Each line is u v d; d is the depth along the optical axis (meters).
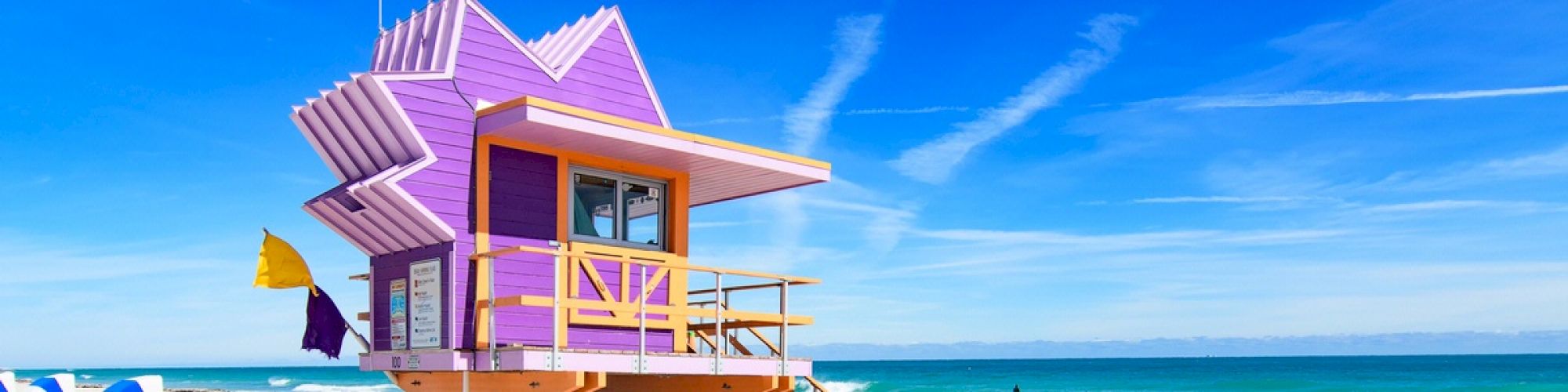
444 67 12.59
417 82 12.28
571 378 11.89
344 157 13.05
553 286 12.84
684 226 14.06
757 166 13.67
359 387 103.31
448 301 12.16
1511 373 115.12
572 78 13.78
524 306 11.95
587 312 12.97
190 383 134.00
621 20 14.52
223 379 146.88
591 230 13.34
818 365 197.25
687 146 13.00
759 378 13.59
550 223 12.91
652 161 13.58
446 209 12.21
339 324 13.48
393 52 13.95
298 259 13.47
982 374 131.12
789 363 13.66
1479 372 120.69
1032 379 113.62
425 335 12.45
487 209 12.42
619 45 14.44
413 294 12.68
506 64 13.12
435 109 12.34
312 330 13.45
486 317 12.14
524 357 11.53
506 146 12.67
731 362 13.05
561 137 12.55
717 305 13.03
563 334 12.69
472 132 12.56
